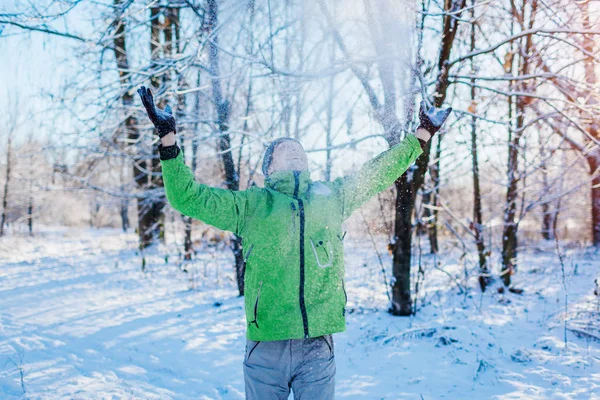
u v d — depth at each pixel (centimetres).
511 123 722
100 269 1106
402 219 605
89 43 559
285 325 182
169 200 181
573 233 1648
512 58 685
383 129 471
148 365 452
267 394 186
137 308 697
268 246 185
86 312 672
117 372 430
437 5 525
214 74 466
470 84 559
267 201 190
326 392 187
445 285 802
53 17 442
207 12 423
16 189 2634
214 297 771
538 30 487
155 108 177
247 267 193
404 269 615
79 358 468
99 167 1066
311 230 188
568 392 361
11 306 711
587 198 1343
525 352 441
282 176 195
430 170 789
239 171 735
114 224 3947
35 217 3177
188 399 372
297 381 188
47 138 775
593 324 517
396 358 454
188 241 1108
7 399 359
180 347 506
